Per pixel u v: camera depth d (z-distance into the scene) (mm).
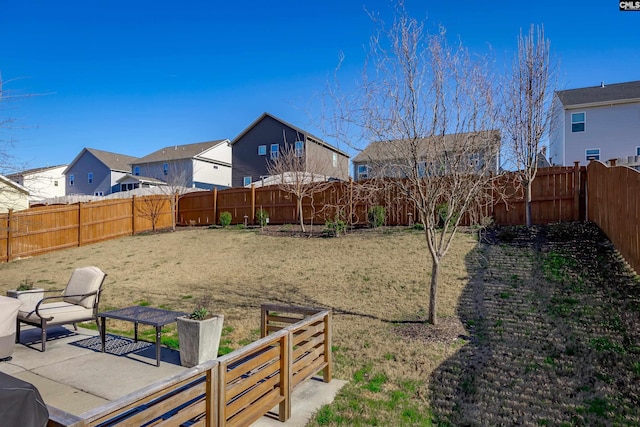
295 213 16391
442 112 5977
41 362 4848
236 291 8367
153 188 25109
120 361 4898
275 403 3393
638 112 21516
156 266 11344
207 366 2611
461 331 5719
